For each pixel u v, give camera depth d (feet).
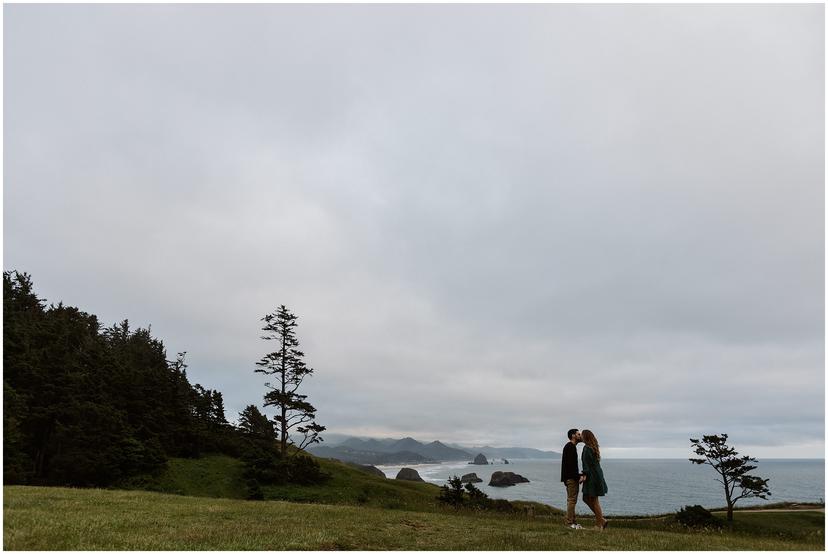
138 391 183.11
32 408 146.61
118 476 142.51
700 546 40.68
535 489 562.25
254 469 156.25
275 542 35.09
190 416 195.62
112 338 287.69
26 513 40.01
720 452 154.20
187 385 218.38
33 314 190.80
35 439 152.66
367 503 143.02
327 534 39.73
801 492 508.53
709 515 117.91
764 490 144.66
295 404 173.06
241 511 52.65
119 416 158.81
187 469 158.20
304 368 181.78
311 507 62.64
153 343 264.93
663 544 40.24
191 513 48.24
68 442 144.15
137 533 35.29
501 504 126.41
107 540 32.07
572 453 52.13
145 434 170.50
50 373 164.66
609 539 41.68
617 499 406.41
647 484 637.71
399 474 559.79
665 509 318.65
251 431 218.59
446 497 123.65
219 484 148.97
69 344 195.11
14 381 151.23
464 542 38.96
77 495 57.52
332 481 167.02
